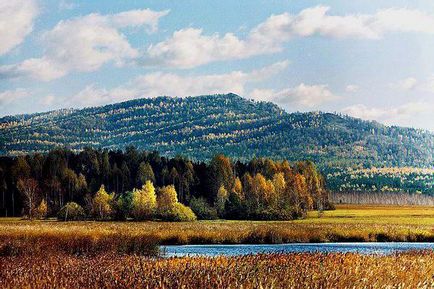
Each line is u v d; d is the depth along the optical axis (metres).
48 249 51.28
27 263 33.66
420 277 25.94
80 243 56.19
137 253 57.16
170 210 148.75
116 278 24.16
